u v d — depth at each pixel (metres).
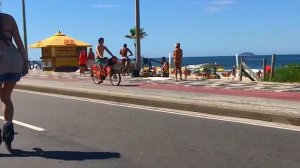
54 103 13.92
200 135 8.67
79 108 12.66
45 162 6.88
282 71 20.61
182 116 11.02
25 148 7.78
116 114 11.44
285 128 9.24
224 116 10.96
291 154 7.16
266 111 10.27
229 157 7.05
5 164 6.78
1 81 6.82
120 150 7.58
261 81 19.52
